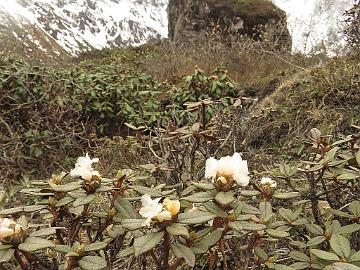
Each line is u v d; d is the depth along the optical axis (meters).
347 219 1.88
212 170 1.42
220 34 9.89
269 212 1.61
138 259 1.86
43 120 5.40
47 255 1.58
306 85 5.06
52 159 5.07
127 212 1.56
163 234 1.30
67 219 1.78
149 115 5.88
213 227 1.47
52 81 5.64
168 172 2.58
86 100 5.93
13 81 5.44
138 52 11.48
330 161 1.78
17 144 4.85
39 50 8.07
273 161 3.85
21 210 1.58
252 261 1.85
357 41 5.46
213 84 5.88
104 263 1.37
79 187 1.51
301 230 1.99
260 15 10.48
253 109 4.88
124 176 1.62
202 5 10.79
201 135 2.52
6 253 1.28
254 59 7.98
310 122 4.44
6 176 4.33
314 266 1.53
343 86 4.57
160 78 8.14
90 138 5.36
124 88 6.15
